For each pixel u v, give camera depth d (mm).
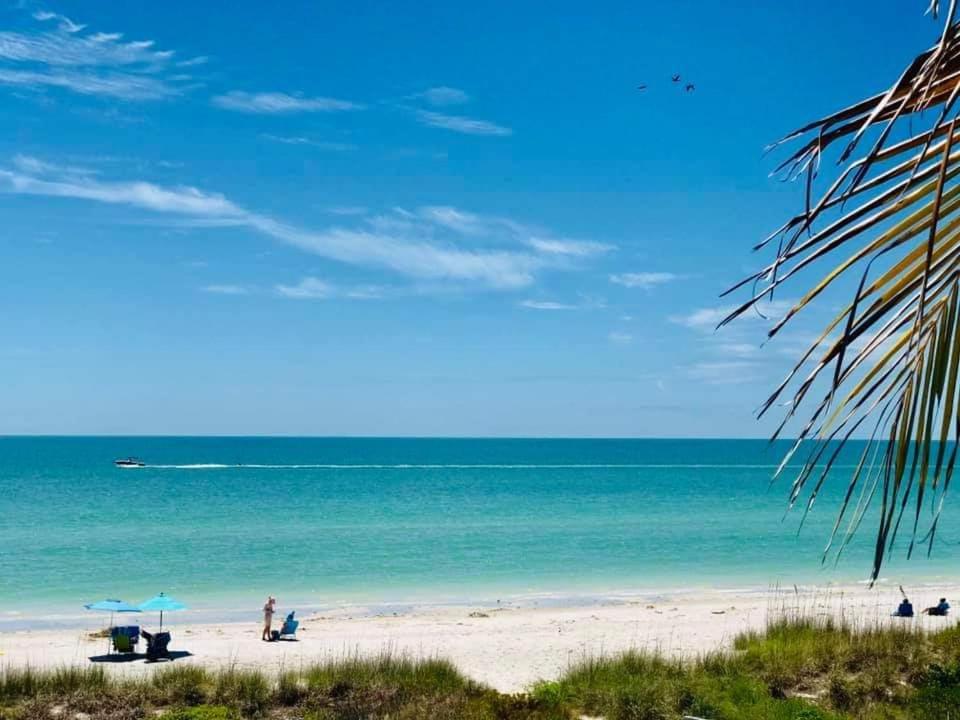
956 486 114938
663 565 45688
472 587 39031
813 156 1781
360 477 125375
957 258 1841
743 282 1812
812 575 42812
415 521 65250
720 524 64438
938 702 15375
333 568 43750
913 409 1890
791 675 17625
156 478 119062
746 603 34844
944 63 1632
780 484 114750
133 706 16594
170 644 25938
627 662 19219
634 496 92188
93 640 26734
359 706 16484
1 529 58844
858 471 1923
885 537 1898
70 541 52906
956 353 1859
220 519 65750
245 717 16312
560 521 65938
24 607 33469
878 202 1702
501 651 24375
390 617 31984
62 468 145500
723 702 16016
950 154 1664
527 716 15766
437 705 16359
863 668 17766
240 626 30016
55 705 16656
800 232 1728
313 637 27422
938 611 28250
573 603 35312
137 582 39438
